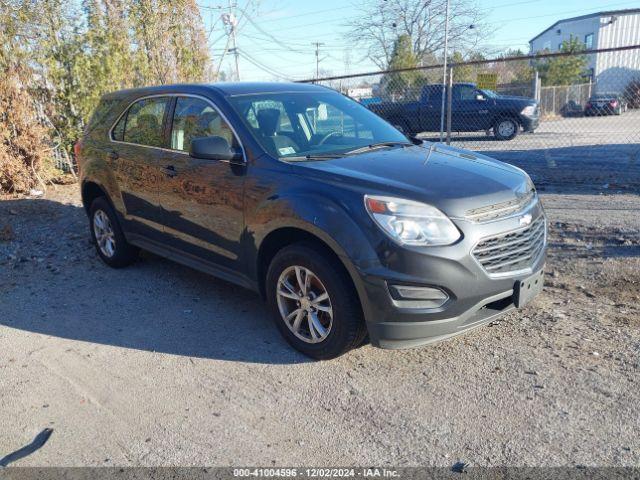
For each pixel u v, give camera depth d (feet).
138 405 11.75
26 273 20.11
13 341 14.85
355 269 11.62
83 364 13.55
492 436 10.25
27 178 31.91
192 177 15.42
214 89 15.94
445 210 11.50
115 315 16.25
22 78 32.07
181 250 16.69
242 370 12.96
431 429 10.53
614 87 99.71
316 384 12.22
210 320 15.67
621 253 19.25
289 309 13.55
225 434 10.69
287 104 15.99
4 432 11.05
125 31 37.68
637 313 14.88
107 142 19.31
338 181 12.44
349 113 17.12
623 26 139.33
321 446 10.23
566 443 9.96
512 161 41.14
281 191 13.05
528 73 109.19
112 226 19.61
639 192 27.96
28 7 32.58
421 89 62.85
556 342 13.50
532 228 12.94
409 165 13.41
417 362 12.90
